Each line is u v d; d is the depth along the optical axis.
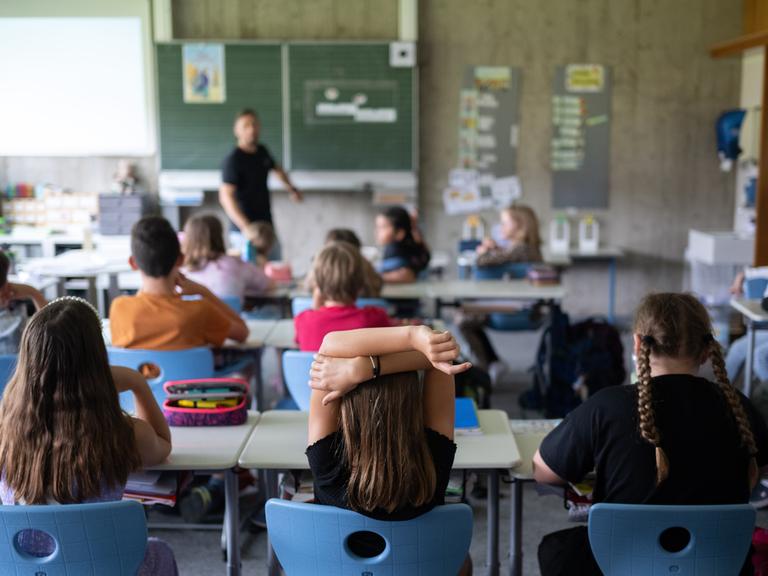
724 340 5.99
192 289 3.48
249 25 7.30
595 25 7.38
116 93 7.29
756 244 6.07
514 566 2.41
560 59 7.42
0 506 1.76
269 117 7.30
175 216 7.42
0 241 7.07
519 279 5.32
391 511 1.71
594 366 4.57
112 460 1.94
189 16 7.30
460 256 6.73
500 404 5.06
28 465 1.88
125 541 1.81
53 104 7.30
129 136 7.35
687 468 1.87
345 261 3.21
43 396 1.88
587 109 7.47
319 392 1.75
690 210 7.59
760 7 7.02
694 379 1.92
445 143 7.53
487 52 7.41
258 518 3.29
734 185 7.54
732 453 1.88
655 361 1.94
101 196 7.13
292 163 7.36
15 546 1.80
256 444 2.39
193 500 3.25
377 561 1.77
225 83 7.25
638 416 1.89
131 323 3.21
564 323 4.71
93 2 7.17
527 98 7.46
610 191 7.58
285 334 3.92
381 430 1.66
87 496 1.92
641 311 1.96
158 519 3.41
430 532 1.74
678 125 7.48
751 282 4.76
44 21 7.20
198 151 7.31
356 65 7.23
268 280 4.68
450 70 7.44
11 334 3.55
